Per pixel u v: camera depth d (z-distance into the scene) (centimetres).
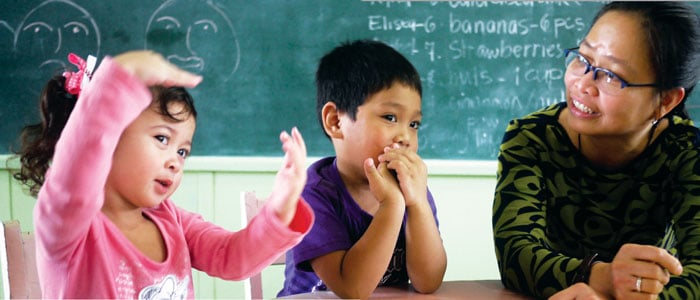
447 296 131
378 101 133
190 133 109
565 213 141
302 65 294
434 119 295
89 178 89
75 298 102
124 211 109
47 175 94
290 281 147
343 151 138
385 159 133
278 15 292
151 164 103
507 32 293
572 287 117
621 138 133
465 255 299
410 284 142
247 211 169
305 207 110
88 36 291
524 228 132
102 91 86
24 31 290
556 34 293
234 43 292
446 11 292
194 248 120
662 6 124
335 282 129
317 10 292
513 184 137
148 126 103
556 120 142
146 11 291
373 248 126
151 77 87
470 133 296
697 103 290
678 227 133
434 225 134
